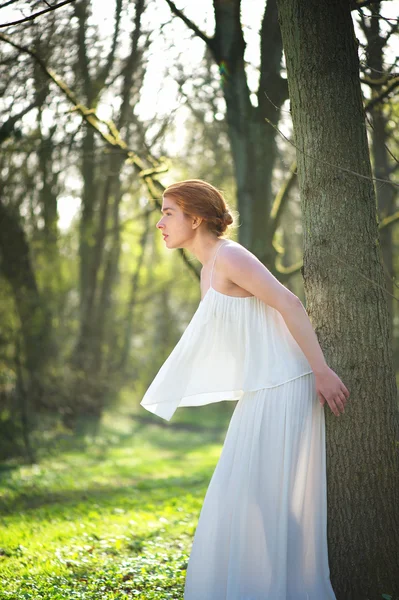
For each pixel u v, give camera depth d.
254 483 2.71
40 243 12.82
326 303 3.06
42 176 10.18
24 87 7.25
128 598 3.11
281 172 11.04
